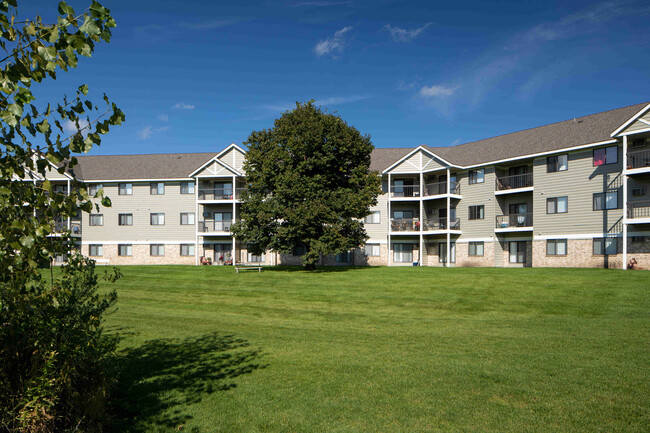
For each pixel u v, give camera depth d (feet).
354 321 49.19
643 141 93.30
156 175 146.51
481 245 123.03
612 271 83.41
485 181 123.03
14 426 16.46
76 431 17.75
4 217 12.37
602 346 34.35
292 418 21.36
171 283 83.30
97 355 20.58
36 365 17.10
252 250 101.19
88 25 11.55
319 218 91.66
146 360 31.58
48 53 11.52
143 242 146.30
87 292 21.09
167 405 22.99
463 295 64.44
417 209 139.33
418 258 138.21
